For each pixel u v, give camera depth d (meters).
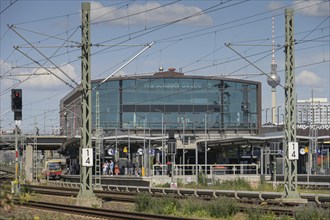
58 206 33.66
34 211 31.25
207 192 44.22
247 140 62.94
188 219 24.09
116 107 100.12
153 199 32.06
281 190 47.16
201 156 86.88
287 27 36.03
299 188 48.81
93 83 99.69
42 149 117.50
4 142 96.44
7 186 16.98
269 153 61.41
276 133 65.25
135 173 73.31
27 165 91.56
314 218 24.31
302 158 73.44
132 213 27.88
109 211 29.69
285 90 36.25
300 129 91.88
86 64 34.72
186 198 36.56
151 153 75.06
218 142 67.62
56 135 110.69
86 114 34.91
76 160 82.69
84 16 34.66
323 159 74.19
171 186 52.41
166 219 25.23
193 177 60.28
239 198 39.44
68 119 116.56
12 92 41.06
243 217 27.22
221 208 28.44
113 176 66.50
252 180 58.56
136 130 99.94
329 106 94.25
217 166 63.97
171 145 57.03
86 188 35.06
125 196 42.75
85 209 31.78
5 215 26.03
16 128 46.75
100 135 67.94
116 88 100.19
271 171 63.06
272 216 25.73
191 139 96.06
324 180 56.88
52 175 97.12
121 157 81.00
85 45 34.62
